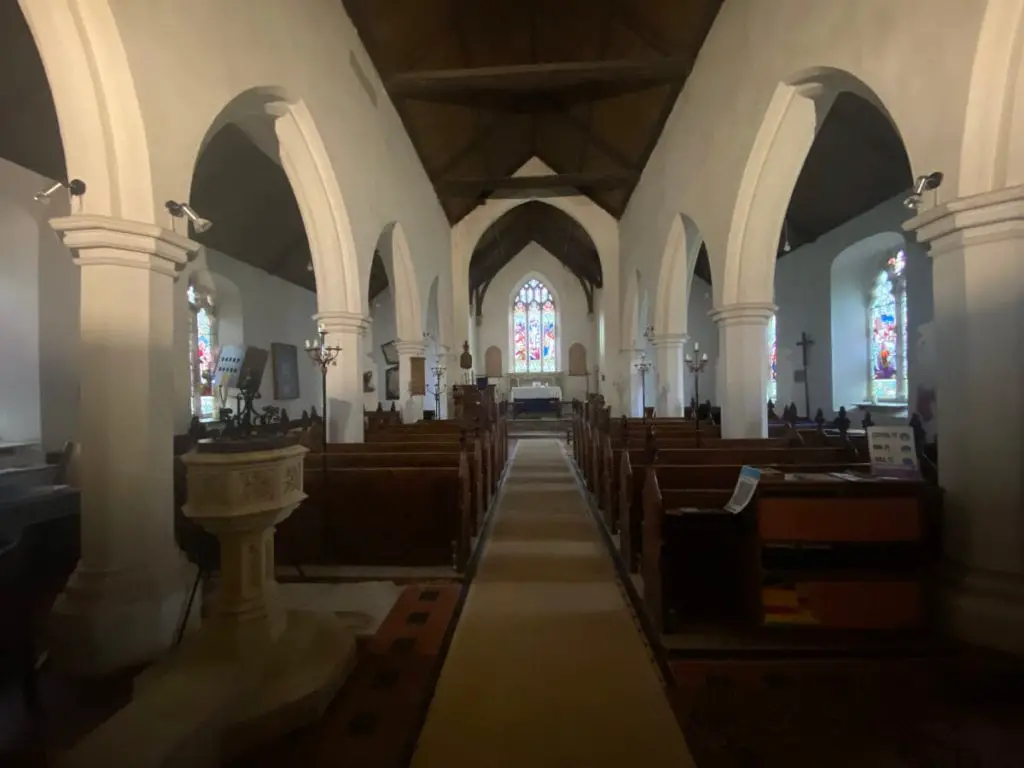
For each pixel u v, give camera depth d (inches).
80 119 134.0
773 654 134.5
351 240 281.1
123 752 82.3
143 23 138.8
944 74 141.5
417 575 193.9
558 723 109.2
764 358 281.3
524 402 871.1
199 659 109.0
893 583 143.0
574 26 366.6
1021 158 131.4
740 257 276.5
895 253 438.0
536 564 206.2
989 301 136.1
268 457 115.8
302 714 106.5
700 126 321.1
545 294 924.0
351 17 284.5
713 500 163.5
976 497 138.9
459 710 113.8
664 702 116.0
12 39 207.9
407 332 443.5
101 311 135.3
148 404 139.3
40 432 270.4
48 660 131.3
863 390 474.6
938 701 114.3
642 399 564.4
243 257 452.4
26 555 119.9
